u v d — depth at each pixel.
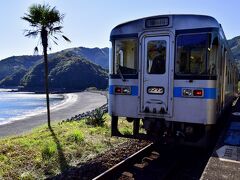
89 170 7.17
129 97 7.80
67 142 9.95
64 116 30.42
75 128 12.99
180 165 7.20
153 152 8.33
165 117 7.25
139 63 7.58
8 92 176.50
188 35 6.98
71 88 177.25
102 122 14.28
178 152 8.42
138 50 7.61
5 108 58.31
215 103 6.92
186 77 6.98
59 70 188.12
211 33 6.75
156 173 6.71
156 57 7.37
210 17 6.86
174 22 7.13
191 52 6.94
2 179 6.52
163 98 7.29
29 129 21.39
